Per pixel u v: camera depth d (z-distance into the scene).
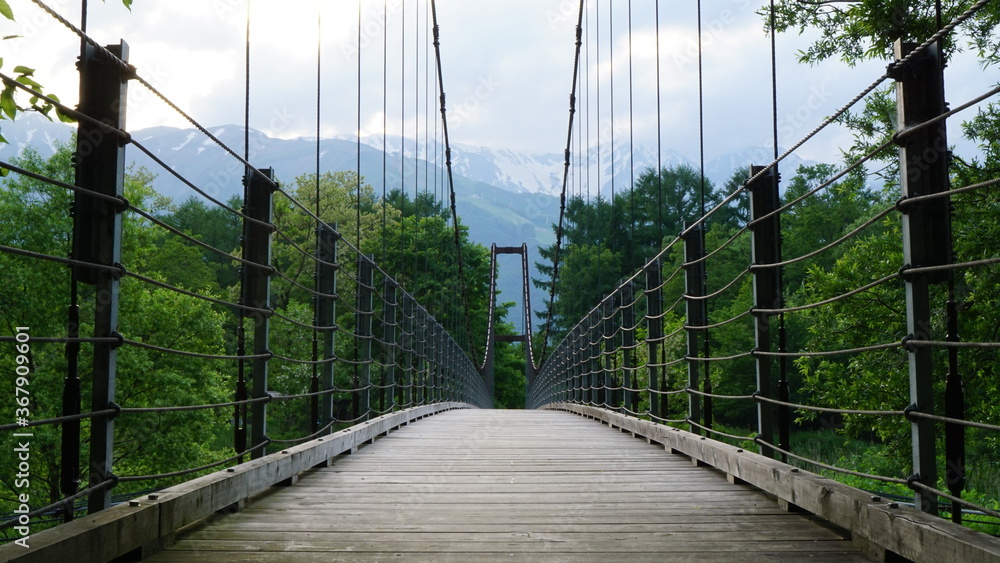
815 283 10.09
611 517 3.10
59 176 17.56
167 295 19.59
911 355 2.22
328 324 4.96
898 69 2.24
